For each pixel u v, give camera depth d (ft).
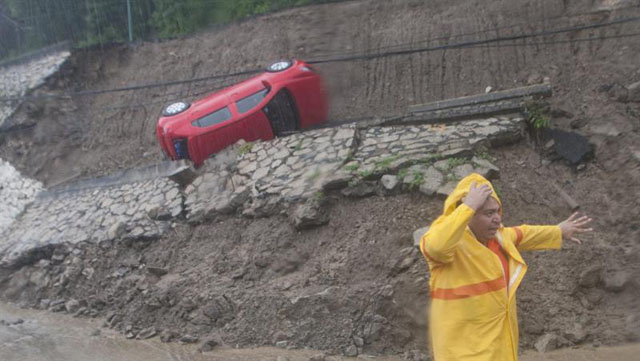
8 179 56.03
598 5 41.60
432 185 30.35
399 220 30.14
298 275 30.27
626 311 25.31
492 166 31.04
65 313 36.50
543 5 43.78
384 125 37.93
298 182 34.35
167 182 40.47
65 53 63.10
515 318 12.38
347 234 30.91
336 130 37.29
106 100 60.29
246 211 34.78
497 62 43.21
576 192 31.07
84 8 68.08
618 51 38.65
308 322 27.37
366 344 26.08
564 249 27.32
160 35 64.28
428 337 25.71
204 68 56.80
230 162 39.06
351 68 48.06
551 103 36.65
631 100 34.81
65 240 40.93
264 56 53.72
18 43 73.87
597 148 32.65
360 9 51.78
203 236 35.86
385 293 26.63
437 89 44.09
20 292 40.34
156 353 28.35
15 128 60.03
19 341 31.27
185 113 40.75
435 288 12.31
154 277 34.83
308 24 53.67
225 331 29.25
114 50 63.05
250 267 32.04
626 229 28.60
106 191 43.93
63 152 57.26
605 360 22.24
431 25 47.80
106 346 29.94
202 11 61.41
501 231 12.78
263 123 40.63
